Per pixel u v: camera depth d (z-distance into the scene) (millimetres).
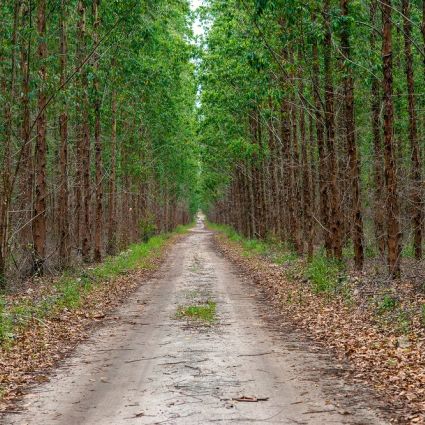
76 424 6469
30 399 7504
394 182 15016
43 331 11773
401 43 21344
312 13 17469
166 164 51875
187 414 6688
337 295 15266
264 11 19250
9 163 17141
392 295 13320
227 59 28094
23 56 16953
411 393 7270
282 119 27719
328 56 18547
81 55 21500
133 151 37500
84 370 9078
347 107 17922
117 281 21219
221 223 97625
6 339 10516
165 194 62969
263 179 37594
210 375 8594
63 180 21281
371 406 6883
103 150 33188
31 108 21094
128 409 6969
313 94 22625
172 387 7949
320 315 13453
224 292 19125
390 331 10891
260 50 21125
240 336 11734
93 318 14109
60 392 7824
